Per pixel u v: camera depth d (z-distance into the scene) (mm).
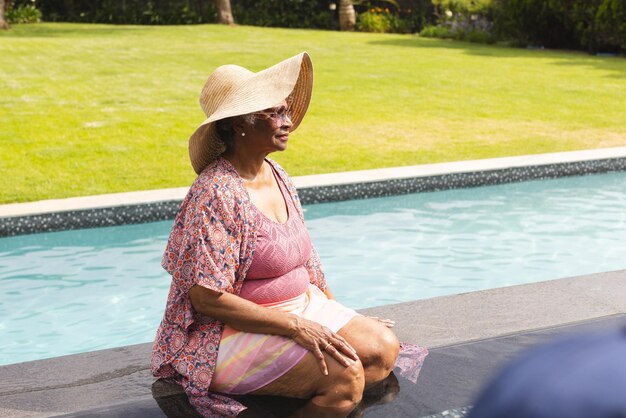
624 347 650
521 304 4324
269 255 3062
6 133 10047
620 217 7492
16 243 6648
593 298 4414
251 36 23812
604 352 648
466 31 24469
